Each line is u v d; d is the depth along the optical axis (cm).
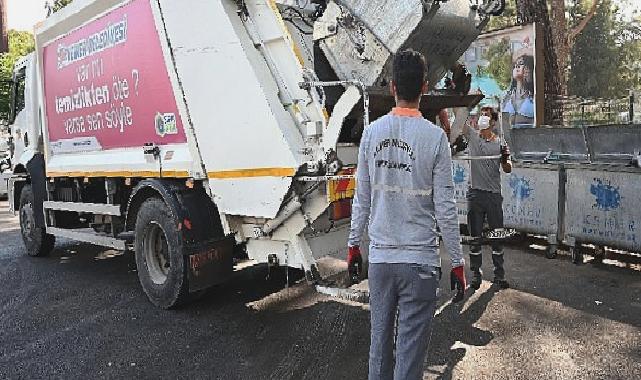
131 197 588
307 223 462
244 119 476
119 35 600
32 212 824
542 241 784
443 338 461
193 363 434
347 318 518
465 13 457
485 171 579
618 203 653
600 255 695
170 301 547
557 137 759
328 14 457
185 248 523
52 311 575
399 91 294
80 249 898
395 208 288
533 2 1059
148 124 576
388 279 289
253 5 480
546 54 1062
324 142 435
